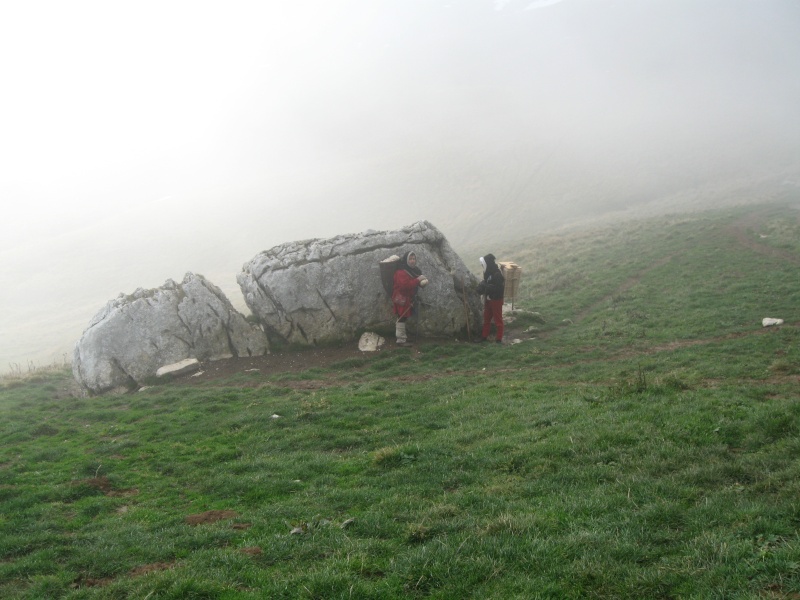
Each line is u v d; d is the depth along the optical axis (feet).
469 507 24.56
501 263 72.54
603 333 62.08
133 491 31.09
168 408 47.60
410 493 27.12
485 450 31.50
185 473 33.19
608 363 51.62
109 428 42.80
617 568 18.13
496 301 62.80
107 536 24.68
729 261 89.20
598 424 32.81
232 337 61.46
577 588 17.47
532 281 100.78
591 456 28.55
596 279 92.17
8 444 40.37
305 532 23.50
